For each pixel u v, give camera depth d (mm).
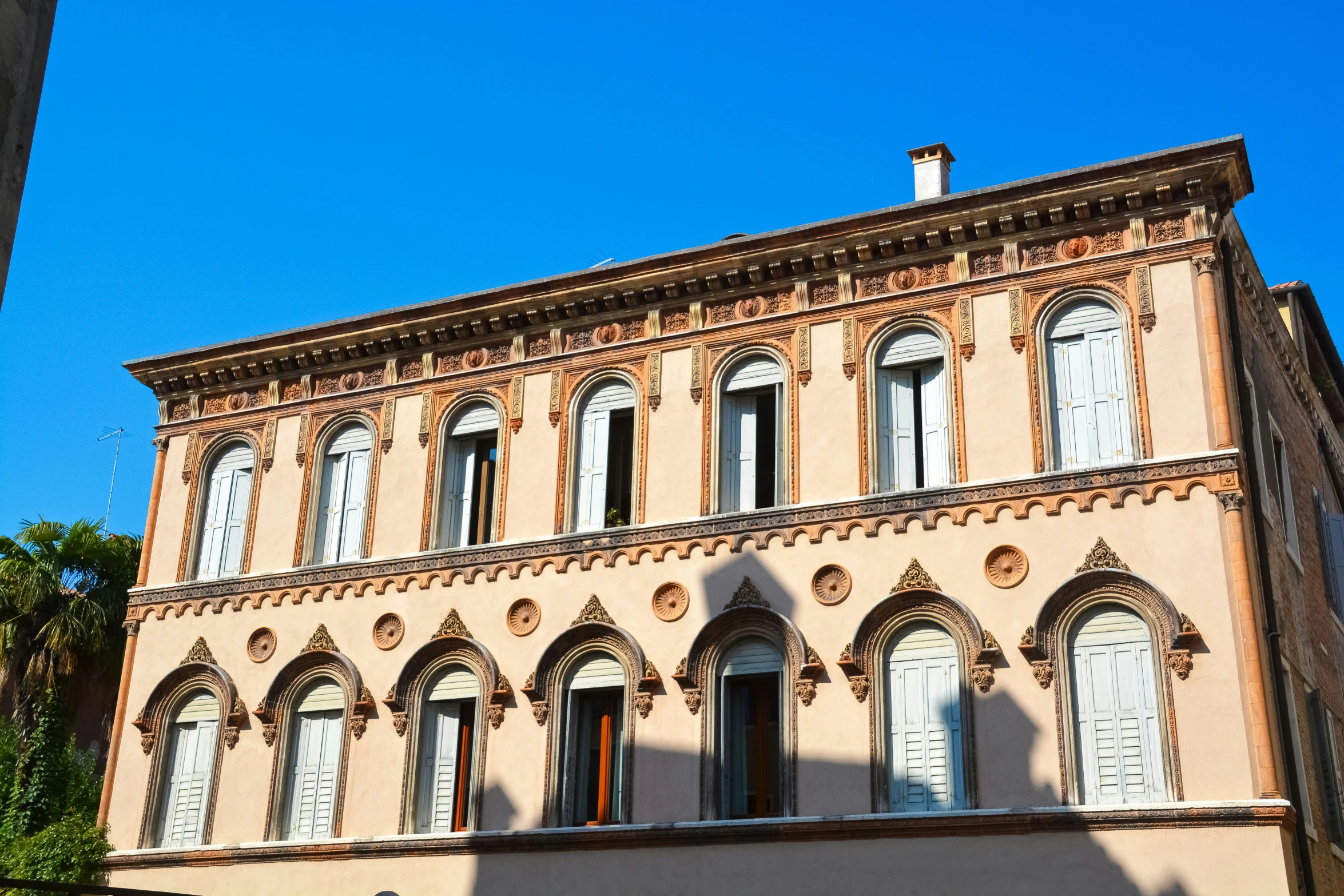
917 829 22125
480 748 25906
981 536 23453
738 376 26641
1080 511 22969
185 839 27953
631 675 25172
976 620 22969
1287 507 26312
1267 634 22062
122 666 33719
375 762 26750
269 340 30719
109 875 27922
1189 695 21406
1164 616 21891
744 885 23000
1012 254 24922
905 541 23938
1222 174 23516
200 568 30391
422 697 26922
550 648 25906
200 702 28938
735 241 26500
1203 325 23219
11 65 10656
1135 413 23234
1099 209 24406
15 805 33719
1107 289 24109
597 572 26125
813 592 24281
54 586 35500
